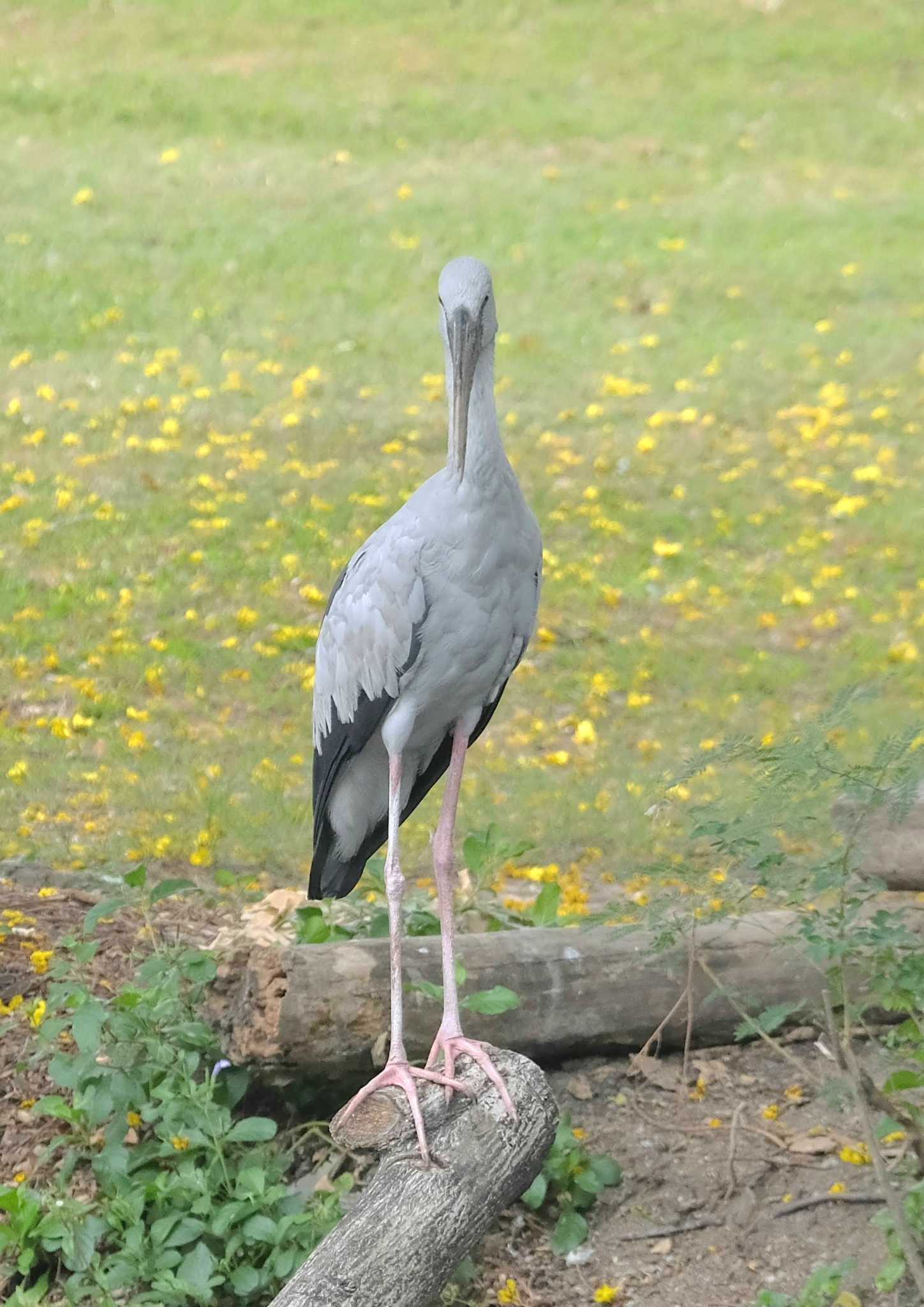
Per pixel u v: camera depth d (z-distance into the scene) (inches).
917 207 1111.0
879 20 1406.3
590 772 464.1
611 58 1348.4
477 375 278.8
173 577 593.9
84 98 1221.1
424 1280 238.1
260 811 424.5
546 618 579.5
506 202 1099.3
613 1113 292.2
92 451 709.9
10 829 410.0
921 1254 243.1
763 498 695.1
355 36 1371.8
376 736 304.8
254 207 1067.9
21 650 531.5
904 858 298.7
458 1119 255.4
